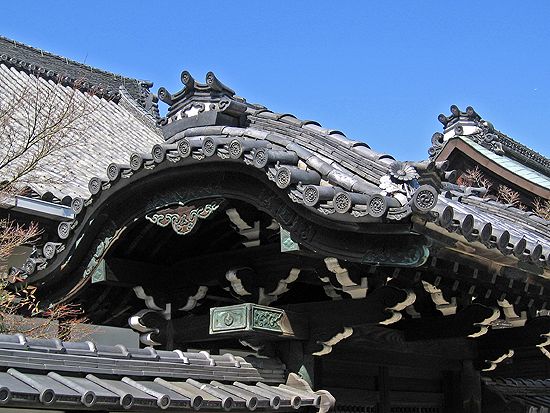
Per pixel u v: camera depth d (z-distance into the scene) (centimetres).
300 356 463
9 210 830
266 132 417
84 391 331
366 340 516
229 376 431
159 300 508
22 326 658
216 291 546
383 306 440
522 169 1397
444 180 509
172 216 431
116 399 343
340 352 501
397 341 546
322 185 378
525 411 646
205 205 418
